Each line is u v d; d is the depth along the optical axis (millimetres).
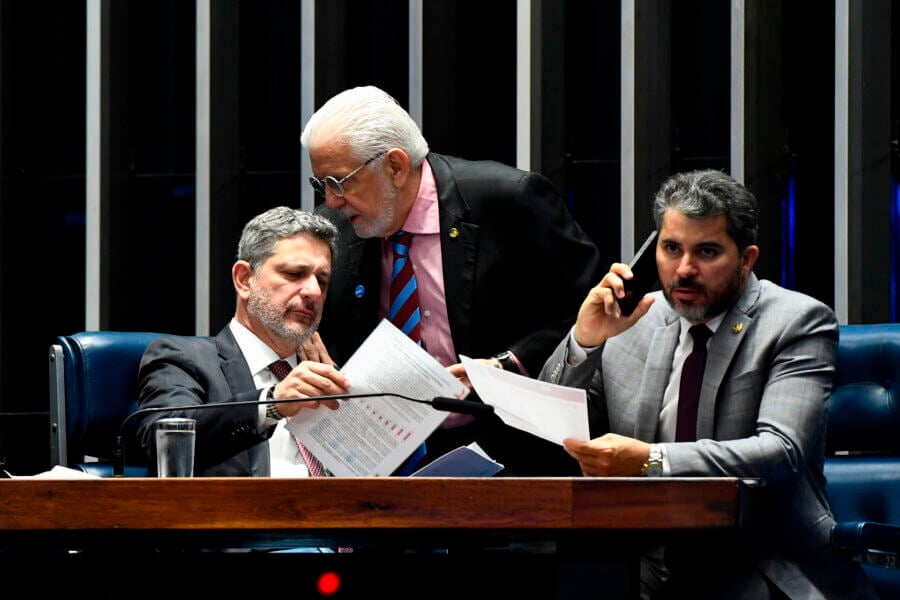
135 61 17062
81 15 17094
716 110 15836
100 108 16031
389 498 5465
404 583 6691
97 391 9617
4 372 16672
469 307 9406
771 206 15289
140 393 9133
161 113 17047
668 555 7582
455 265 9414
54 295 17094
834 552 7688
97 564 6762
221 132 16344
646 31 15539
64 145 17156
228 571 6824
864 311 14750
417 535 5914
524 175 9656
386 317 9578
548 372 8641
